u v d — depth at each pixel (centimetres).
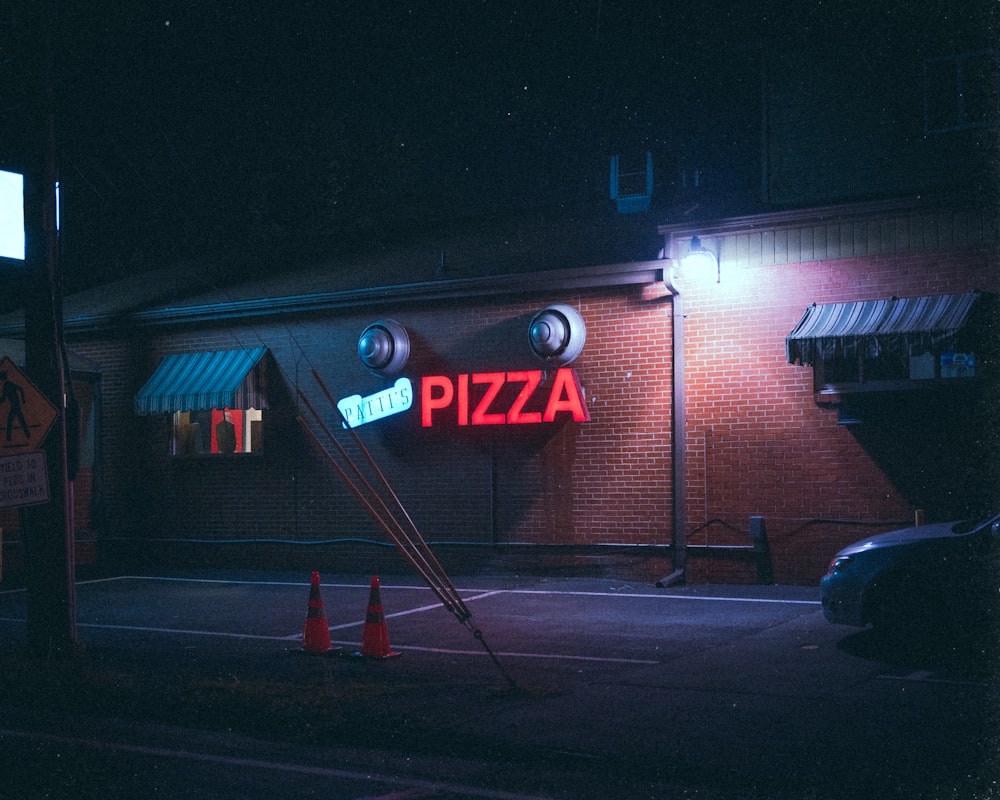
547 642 1117
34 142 1043
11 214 1144
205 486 1984
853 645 1044
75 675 931
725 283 1549
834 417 1473
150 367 2044
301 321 1902
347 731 746
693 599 1409
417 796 609
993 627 929
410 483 1797
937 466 1405
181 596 1574
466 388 1730
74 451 1066
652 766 646
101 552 2061
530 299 1706
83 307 2183
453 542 1753
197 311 1958
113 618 1361
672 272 1576
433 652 1070
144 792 618
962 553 942
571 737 710
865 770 627
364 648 1035
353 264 2044
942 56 1511
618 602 1403
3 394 961
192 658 1057
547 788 626
